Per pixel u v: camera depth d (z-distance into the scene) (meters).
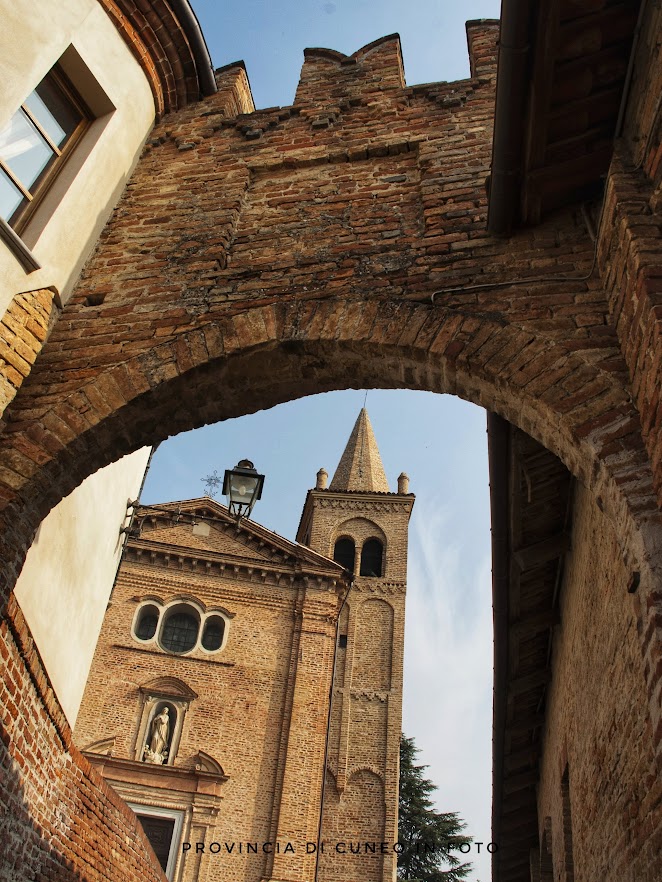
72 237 6.26
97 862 8.53
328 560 27.20
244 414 5.96
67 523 7.56
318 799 22.33
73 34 6.62
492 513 8.34
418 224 6.16
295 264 6.12
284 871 20.77
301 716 23.77
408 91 7.40
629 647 5.80
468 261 5.65
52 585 7.26
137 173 7.40
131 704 23.41
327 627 25.89
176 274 6.27
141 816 21.45
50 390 5.49
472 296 5.36
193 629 25.66
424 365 5.23
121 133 7.11
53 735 7.10
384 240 6.09
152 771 22.05
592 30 4.67
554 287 5.22
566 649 9.26
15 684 5.99
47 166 6.41
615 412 4.34
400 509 36.56
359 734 29.11
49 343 5.85
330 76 7.98
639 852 5.71
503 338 4.99
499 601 9.34
